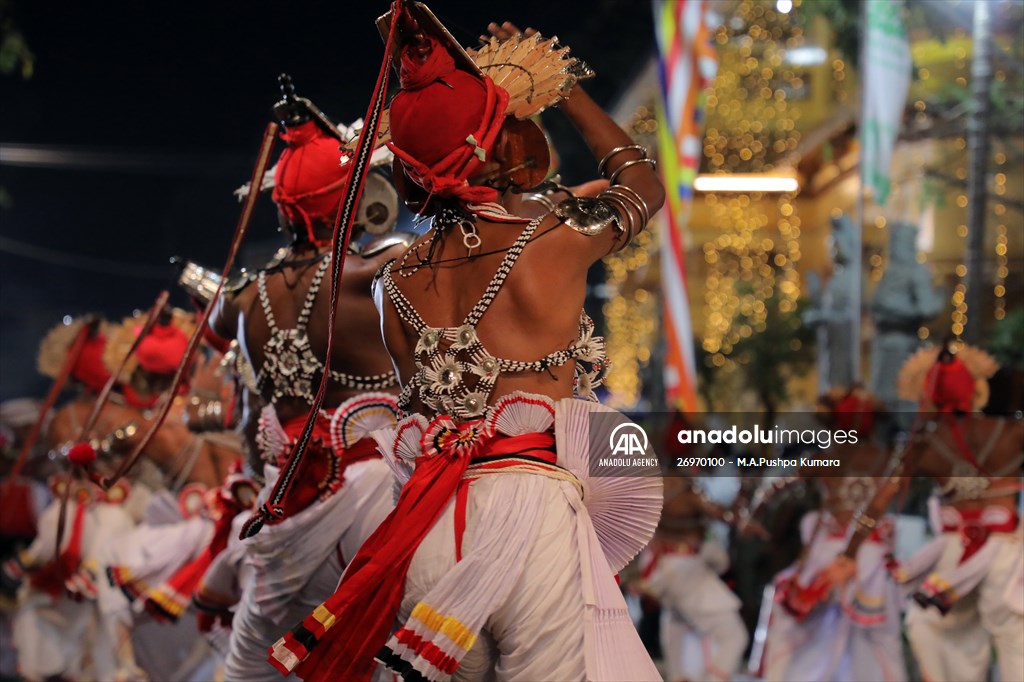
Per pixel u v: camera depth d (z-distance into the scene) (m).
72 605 10.34
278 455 5.55
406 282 4.38
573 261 4.23
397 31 4.36
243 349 5.93
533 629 3.96
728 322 25.75
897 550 10.55
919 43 17.45
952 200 18.27
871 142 15.35
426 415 4.30
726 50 23.98
